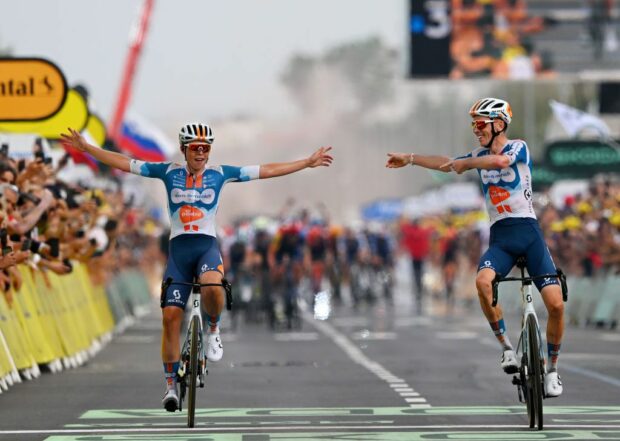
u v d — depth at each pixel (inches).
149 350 2438.5
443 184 6594.5
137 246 3954.2
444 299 5083.7
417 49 4237.2
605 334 2812.5
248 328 3196.4
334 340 2711.6
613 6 4303.6
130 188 3909.9
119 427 1322.6
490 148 1318.9
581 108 6560.0
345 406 1502.2
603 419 1366.9
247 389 1697.8
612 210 3021.7
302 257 3253.0
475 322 3388.3
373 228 4852.4
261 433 1272.1
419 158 1316.4
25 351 1843.0
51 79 2202.3
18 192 1798.7
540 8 4281.5
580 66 4301.2
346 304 4621.1
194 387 1306.6
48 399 1579.7
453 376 1871.3
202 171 1334.9
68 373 1941.4
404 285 6870.1
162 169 1338.6
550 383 1309.1
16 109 2197.3
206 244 1332.4
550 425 1320.1
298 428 1310.3
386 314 3892.7
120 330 3048.7
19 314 1846.7
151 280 5246.1
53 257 1968.5
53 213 1941.4
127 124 3939.5
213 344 1343.5
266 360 2182.6
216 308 1321.4
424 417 1395.2
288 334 2938.0
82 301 2345.0
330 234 3949.3
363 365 2071.9
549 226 3435.0
